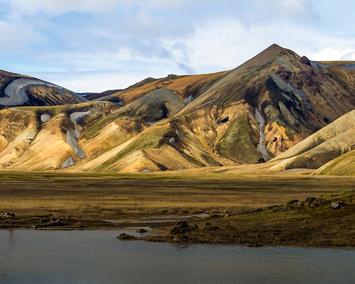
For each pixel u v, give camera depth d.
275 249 51.66
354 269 43.22
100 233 64.94
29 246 55.22
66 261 47.12
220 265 44.75
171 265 45.22
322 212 65.81
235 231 60.44
